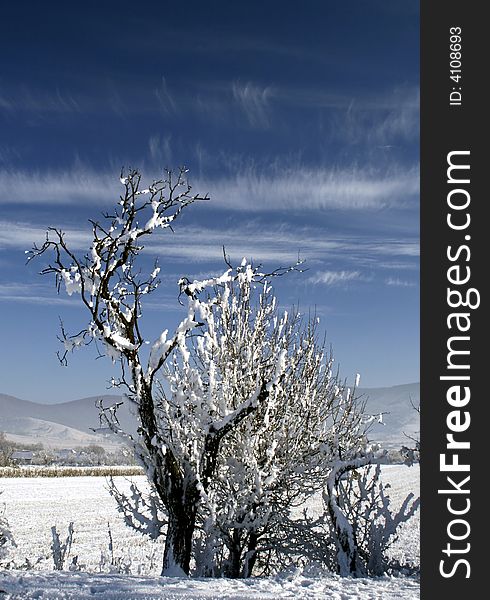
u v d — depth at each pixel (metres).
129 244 14.10
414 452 14.46
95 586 10.84
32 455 128.25
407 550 25.94
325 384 16.25
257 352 15.58
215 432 14.01
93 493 57.97
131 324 14.30
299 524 15.95
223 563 15.27
